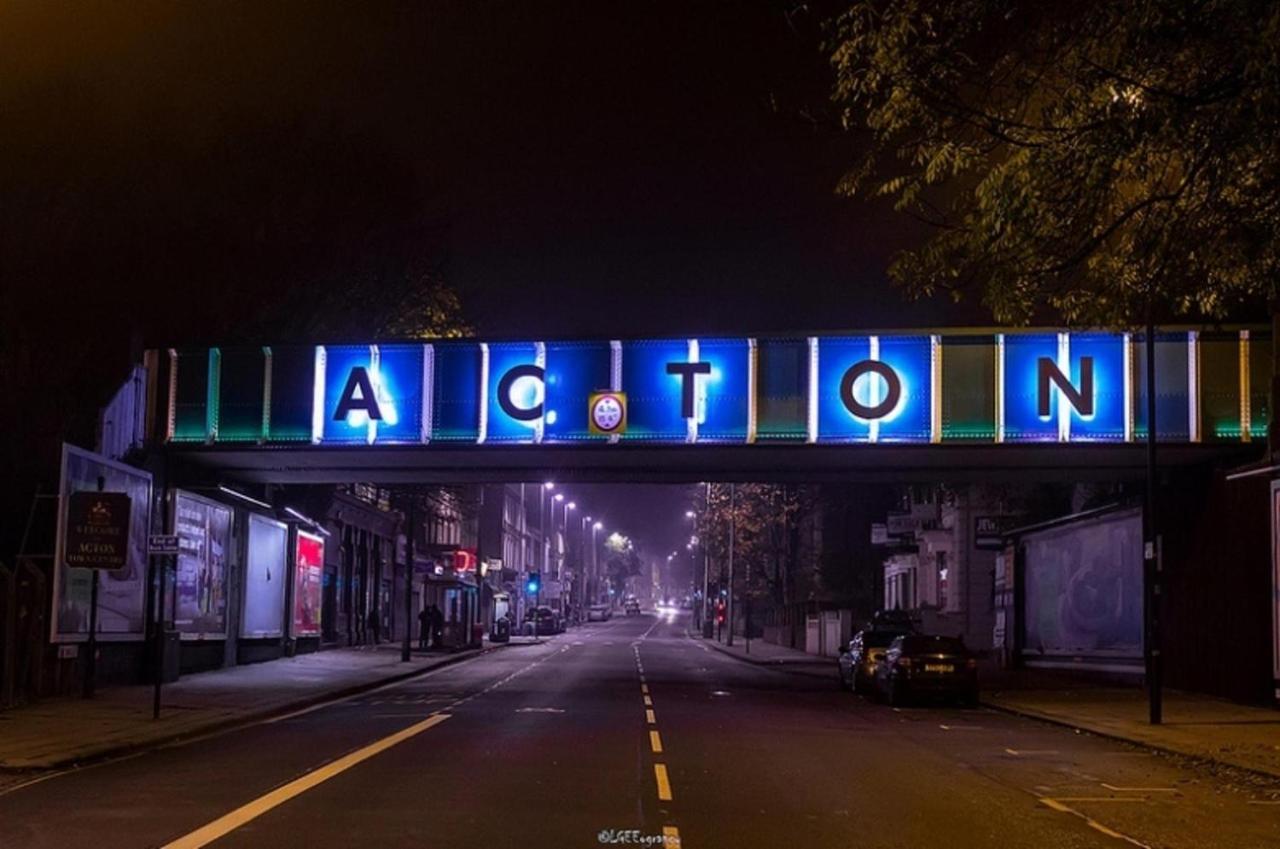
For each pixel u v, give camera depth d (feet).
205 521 103.09
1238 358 88.94
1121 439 89.45
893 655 91.20
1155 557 72.43
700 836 35.81
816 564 239.91
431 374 96.94
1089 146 31.71
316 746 57.41
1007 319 35.42
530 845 33.96
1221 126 30.37
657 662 154.51
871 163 35.14
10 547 83.66
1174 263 34.06
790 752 57.67
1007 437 90.43
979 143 33.73
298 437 97.66
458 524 254.47
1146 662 97.35
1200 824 40.22
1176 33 29.81
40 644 74.90
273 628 122.83
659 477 110.11
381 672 114.01
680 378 94.27
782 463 100.32
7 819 37.58
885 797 44.39
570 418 95.14
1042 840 36.78
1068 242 33.65
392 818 37.83
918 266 35.45
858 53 33.40
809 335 93.45
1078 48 31.65
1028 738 67.62
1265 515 81.51
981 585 165.17
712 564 325.83
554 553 431.43
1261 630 81.97
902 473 104.32
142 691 83.71
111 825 36.52
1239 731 68.28
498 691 96.48
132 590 88.07
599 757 53.52
